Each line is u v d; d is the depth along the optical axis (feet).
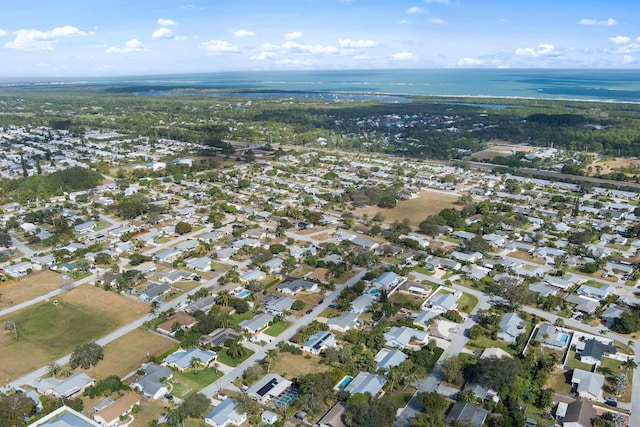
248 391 482.28
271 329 608.19
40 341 584.40
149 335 595.88
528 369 515.09
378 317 636.07
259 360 545.03
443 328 609.01
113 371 524.52
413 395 485.97
